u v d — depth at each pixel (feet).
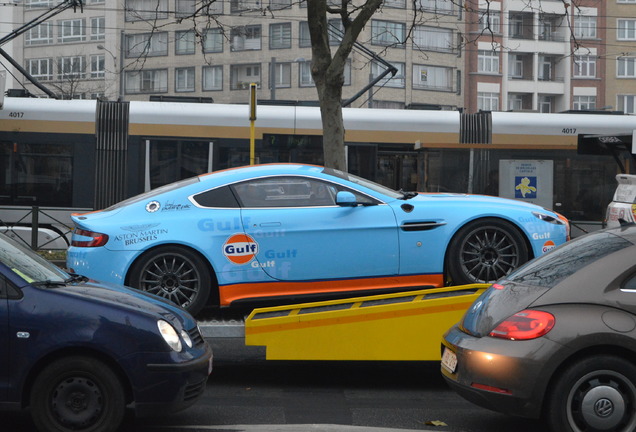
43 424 19.69
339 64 54.85
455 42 229.66
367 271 29.43
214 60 238.27
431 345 25.38
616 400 18.83
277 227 29.19
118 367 20.08
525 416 19.02
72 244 29.71
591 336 18.81
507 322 19.53
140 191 69.67
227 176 29.94
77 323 19.85
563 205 71.46
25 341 19.67
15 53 261.44
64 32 255.29
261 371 29.76
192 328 21.93
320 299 29.71
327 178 30.07
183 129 70.08
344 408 24.39
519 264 30.14
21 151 69.56
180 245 29.01
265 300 29.09
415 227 29.66
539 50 241.96
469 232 29.99
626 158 66.90
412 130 72.43
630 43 246.27
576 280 19.57
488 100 238.68
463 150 71.31
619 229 21.38
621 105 248.52
